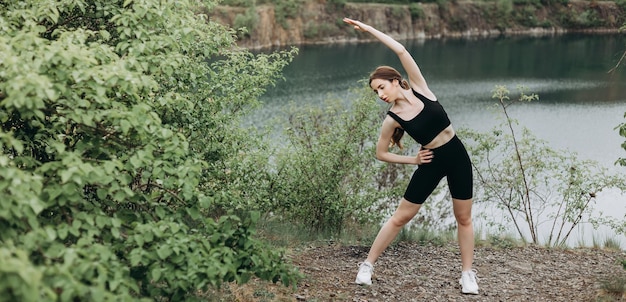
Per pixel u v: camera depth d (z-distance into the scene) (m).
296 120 10.05
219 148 7.23
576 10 92.19
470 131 11.28
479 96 36.00
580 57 59.97
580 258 6.86
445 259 6.39
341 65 51.34
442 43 77.12
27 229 3.19
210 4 7.26
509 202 10.97
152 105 4.63
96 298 2.69
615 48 68.19
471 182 4.93
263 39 68.81
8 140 3.16
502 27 91.31
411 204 5.07
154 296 3.89
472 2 90.75
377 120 9.27
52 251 2.95
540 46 71.81
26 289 2.23
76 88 3.58
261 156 8.45
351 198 9.23
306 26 74.56
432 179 4.93
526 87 10.65
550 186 14.38
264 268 3.79
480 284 5.55
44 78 3.03
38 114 3.25
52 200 3.31
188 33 4.84
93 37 5.21
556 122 27.89
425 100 4.71
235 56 7.75
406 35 84.56
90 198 4.52
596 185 10.45
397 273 5.78
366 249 6.71
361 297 5.05
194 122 6.43
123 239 3.69
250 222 3.81
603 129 26.36
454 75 47.03
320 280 5.46
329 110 9.80
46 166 3.21
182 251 3.41
